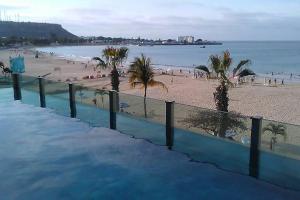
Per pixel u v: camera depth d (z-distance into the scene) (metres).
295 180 5.85
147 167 6.70
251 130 6.19
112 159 7.09
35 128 9.16
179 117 7.47
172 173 6.45
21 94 12.46
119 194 5.68
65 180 6.16
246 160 6.40
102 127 9.29
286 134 5.97
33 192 5.73
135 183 6.05
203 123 7.09
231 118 6.66
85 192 5.74
